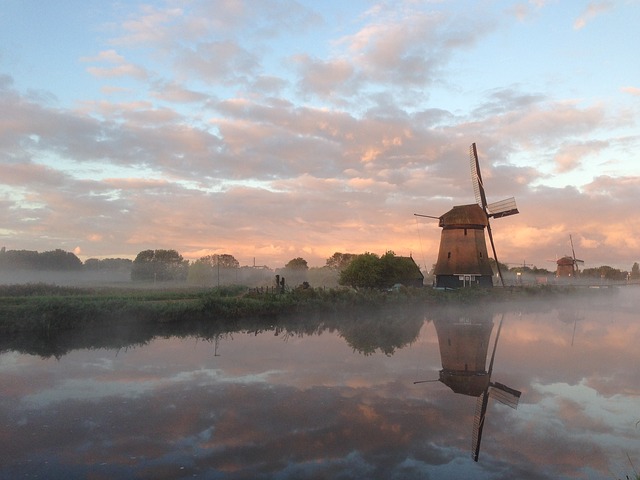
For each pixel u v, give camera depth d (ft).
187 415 37.45
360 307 120.67
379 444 32.12
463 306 139.33
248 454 30.27
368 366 56.03
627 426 36.22
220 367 54.19
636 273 455.63
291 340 74.79
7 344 65.87
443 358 61.52
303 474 27.55
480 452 31.01
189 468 28.17
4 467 28.09
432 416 37.93
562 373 53.62
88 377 48.88
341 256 322.34
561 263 301.43
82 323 77.87
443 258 171.83
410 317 110.42
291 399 41.96
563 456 30.58
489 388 46.83
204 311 93.91
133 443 31.83
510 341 76.69
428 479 27.17
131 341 70.49
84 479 26.68
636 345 73.36
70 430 34.04
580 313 128.98
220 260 303.07
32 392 43.29
